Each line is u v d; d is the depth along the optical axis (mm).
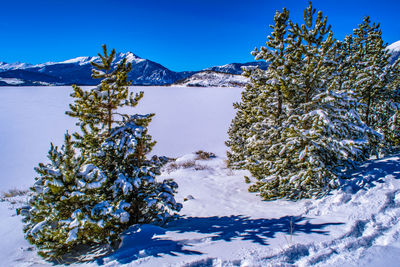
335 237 4395
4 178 17172
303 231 4879
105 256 5016
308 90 8492
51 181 5363
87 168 5746
